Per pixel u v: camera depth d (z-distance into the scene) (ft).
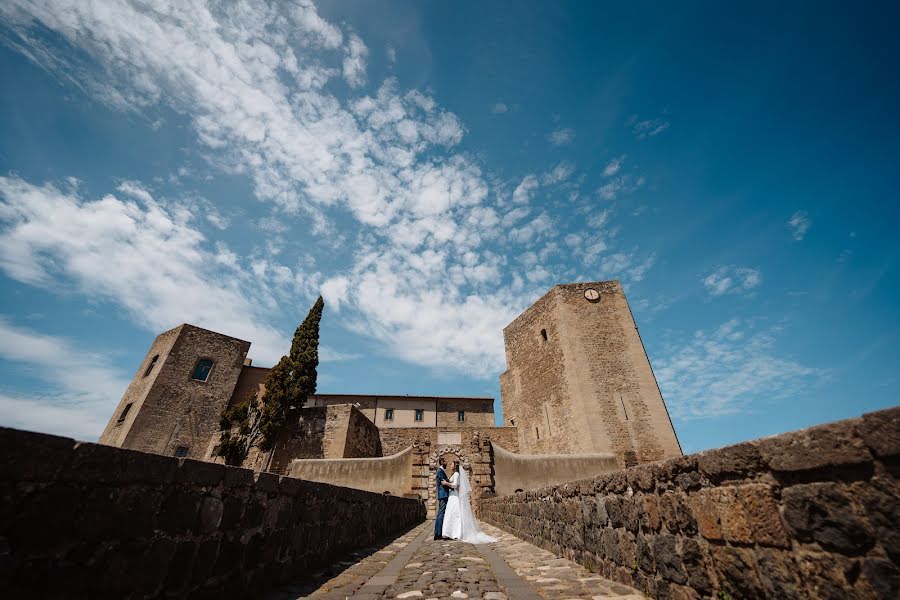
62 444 6.16
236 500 10.54
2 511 5.29
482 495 53.31
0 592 5.08
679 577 9.64
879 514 5.35
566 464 55.11
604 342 65.00
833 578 5.85
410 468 58.80
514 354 80.38
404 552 21.50
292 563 13.74
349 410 66.33
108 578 6.58
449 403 102.99
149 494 7.67
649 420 58.49
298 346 81.76
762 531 7.18
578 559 16.56
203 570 8.97
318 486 16.42
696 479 9.12
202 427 82.99
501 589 12.66
